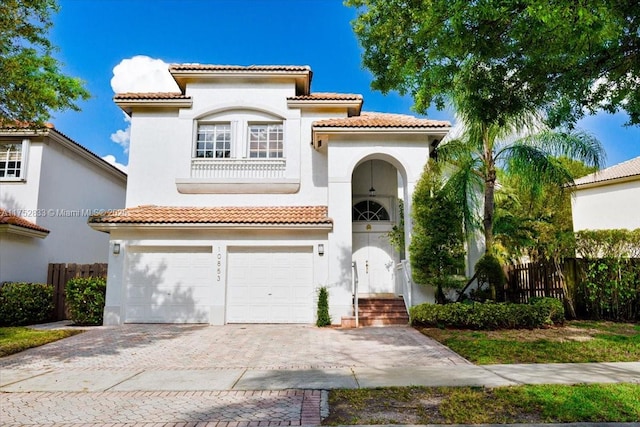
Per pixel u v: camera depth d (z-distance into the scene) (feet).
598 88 29.32
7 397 22.03
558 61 25.03
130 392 22.71
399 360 30.12
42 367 28.86
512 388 22.20
